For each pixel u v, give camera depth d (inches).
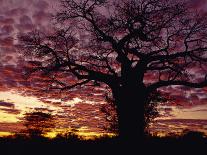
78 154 583.2
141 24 831.7
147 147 647.8
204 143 692.7
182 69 833.5
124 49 826.2
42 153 588.1
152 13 834.8
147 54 824.9
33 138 770.2
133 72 816.3
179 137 788.6
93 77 839.1
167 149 627.2
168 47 835.4
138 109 802.2
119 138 775.1
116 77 826.2
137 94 806.5
